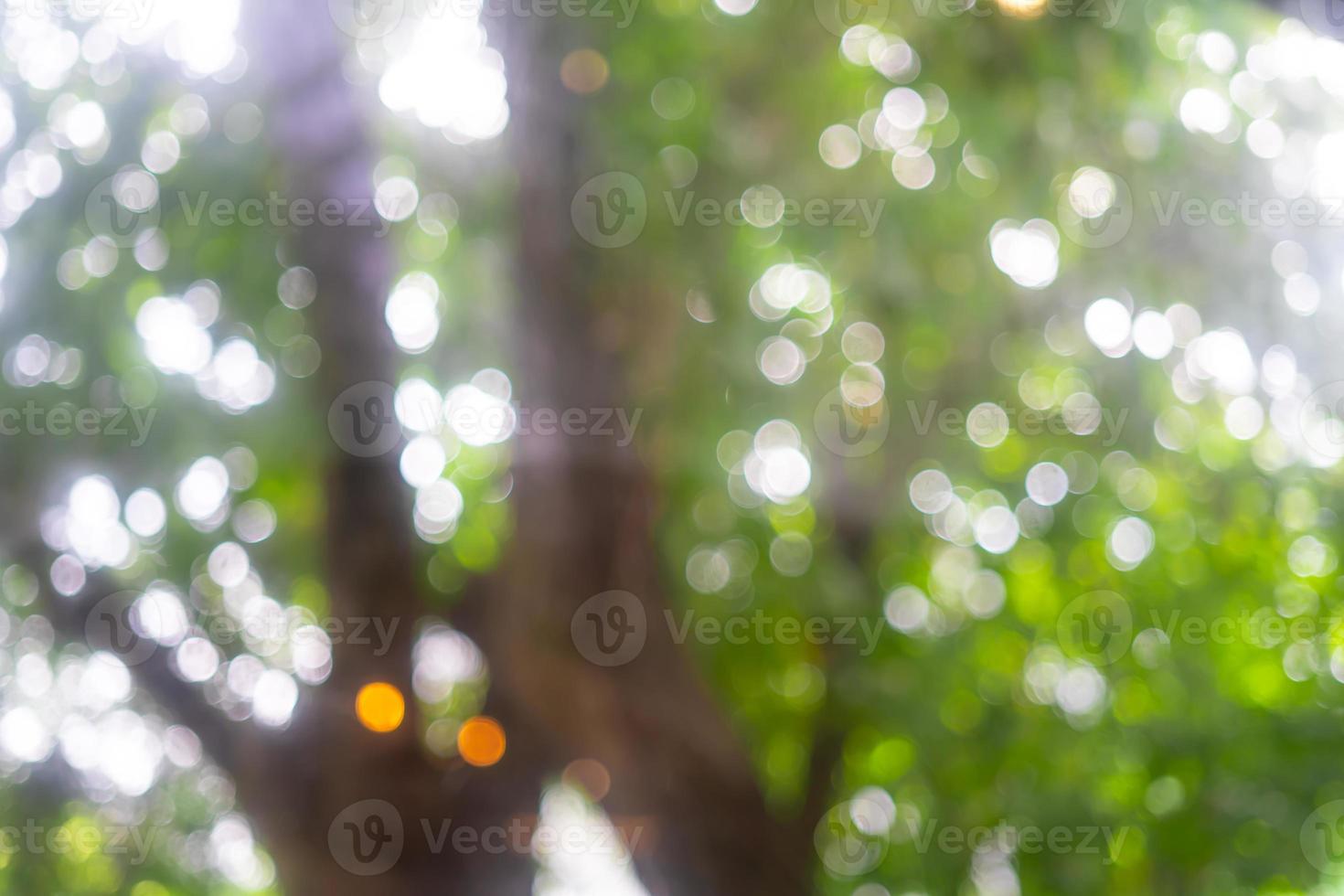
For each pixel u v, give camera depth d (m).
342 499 2.88
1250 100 3.86
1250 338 4.05
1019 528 4.18
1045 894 4.04
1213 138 3.89
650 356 2.94
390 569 2.88
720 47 3.37
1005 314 3.89
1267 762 3.96
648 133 3.08
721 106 3.38
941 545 4.12
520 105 2.85
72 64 3.55
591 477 2.79
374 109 3.28
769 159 3.56
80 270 3.52
